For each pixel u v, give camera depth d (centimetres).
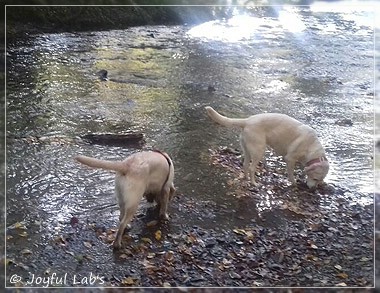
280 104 588
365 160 435
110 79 645
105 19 969
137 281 266
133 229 311
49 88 591
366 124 529
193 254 292
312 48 910
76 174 380
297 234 320
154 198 333
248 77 700
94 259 282
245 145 373
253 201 355
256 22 1125
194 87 635
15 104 529
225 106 566
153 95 592
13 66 672
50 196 347
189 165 404
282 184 382
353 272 284
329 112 566
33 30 866
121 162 288
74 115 507
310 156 372
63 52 767
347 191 379
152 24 1035
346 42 968
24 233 302
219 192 364
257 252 298
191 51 834
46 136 449
